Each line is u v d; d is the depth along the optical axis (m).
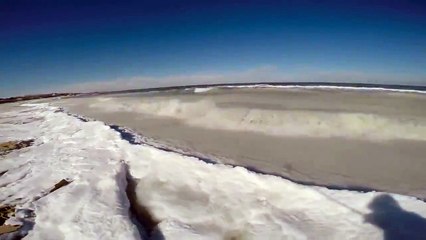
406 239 5.27
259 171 8.88
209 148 11.95
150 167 10.67
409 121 12.60
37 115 34.78
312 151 10.89
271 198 7.43
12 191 10.29
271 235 6.35
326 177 8.23
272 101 20.94
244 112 17.27
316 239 5.91
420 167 8.68
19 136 21.05
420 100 17.95
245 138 13.57
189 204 8.14
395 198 6.17
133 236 6.75
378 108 15.57
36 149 16.06
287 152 10.91
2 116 39.91
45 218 7.96
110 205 8.27
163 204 8.36
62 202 8.65
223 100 23.23
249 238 6.45
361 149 10.82
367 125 13.03
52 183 10.55
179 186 9.19
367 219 5.93
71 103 47.47
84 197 8.85
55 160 13.22
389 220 5.73
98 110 32.22
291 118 15.05
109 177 10.01
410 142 11.27
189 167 9.66
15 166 13.27
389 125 12.63
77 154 13.52
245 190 7.99
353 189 7.37
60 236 7.12
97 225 7.28
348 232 5.82
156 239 6.85
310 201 6.87
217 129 16.11
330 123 13.81
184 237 6.76
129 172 10.78
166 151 11.09
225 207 7.64
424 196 6.81
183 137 14.39
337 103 18.12
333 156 10.16
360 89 26.88
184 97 28.66
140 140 13.94
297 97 22.94
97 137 15.85
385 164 9.09
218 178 8.72
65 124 22.70
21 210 8.47
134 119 22.23
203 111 20.16
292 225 6.45
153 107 25.84
